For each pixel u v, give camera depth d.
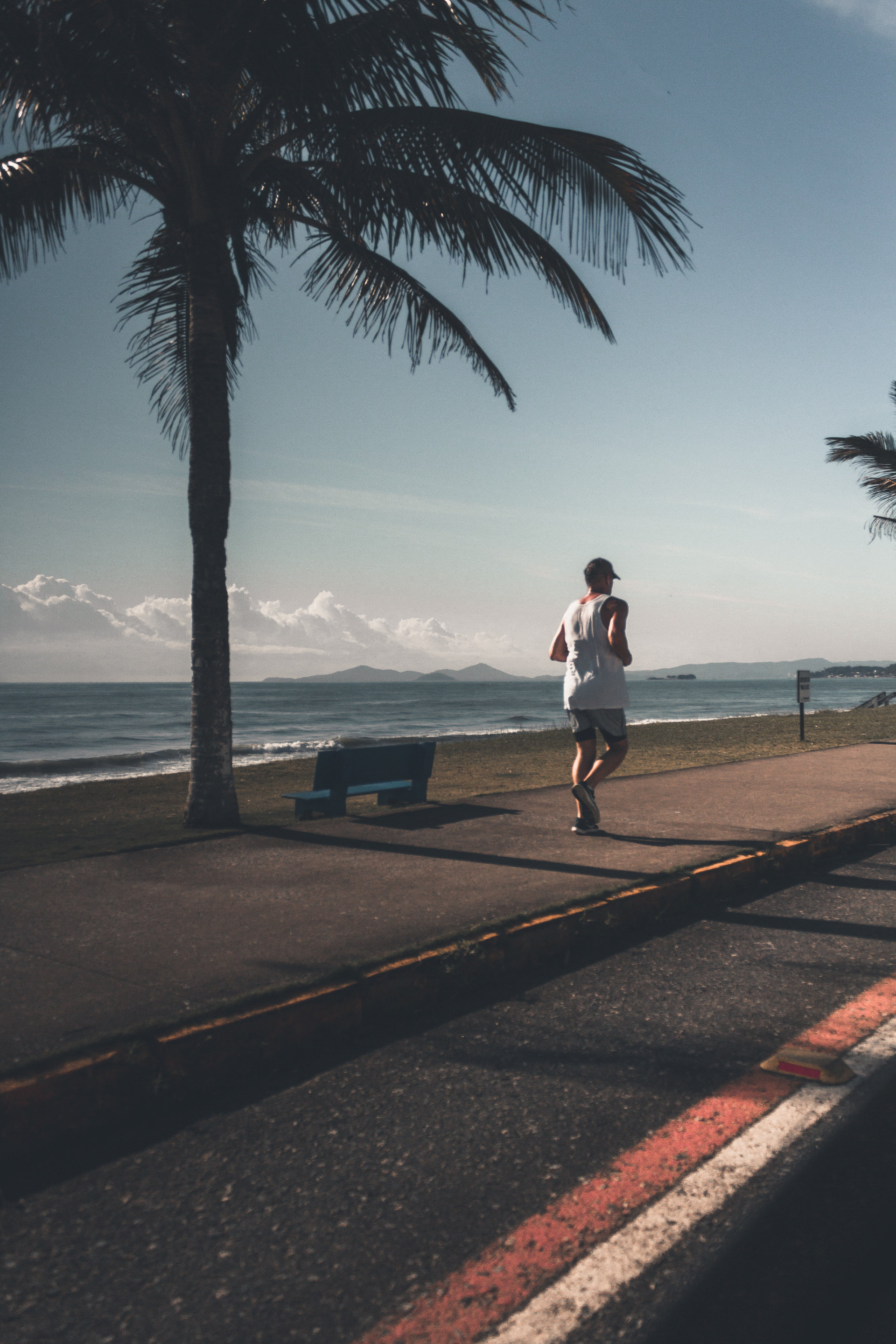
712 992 3.75
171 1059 2.81
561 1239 2.10
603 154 6.93
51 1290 1.93
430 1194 2.28
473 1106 2.75
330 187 7.90
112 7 5.68
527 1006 3.61
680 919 4.91
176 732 42.53
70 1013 3.03
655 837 6.32
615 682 6.31
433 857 5.68
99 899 4.63
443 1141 2.54
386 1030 3.38
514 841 6.20
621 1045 3.21
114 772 19.33
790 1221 2.17
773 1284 1.95
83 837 7.18
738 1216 2.18
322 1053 3.18
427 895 4.68
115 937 3.95
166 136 7.18
